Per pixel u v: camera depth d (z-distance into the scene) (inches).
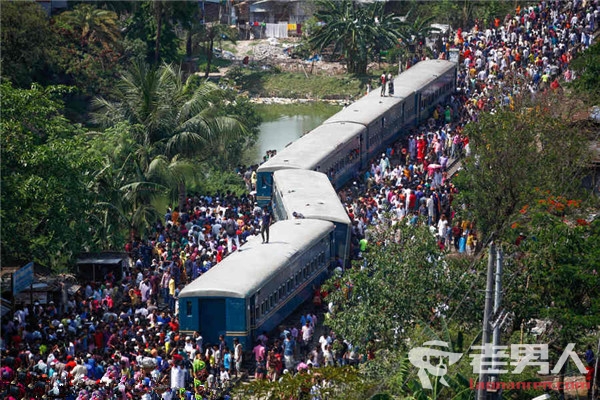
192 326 4197.8
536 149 4640.8
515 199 4539.9
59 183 4594.0
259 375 3900.1
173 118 6166.3
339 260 5108.3
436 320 3597.4
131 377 3804.1
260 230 4997.5
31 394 3602.4
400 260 3666.3
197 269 4810.5
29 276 4239.7
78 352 3870.6
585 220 3774.6
